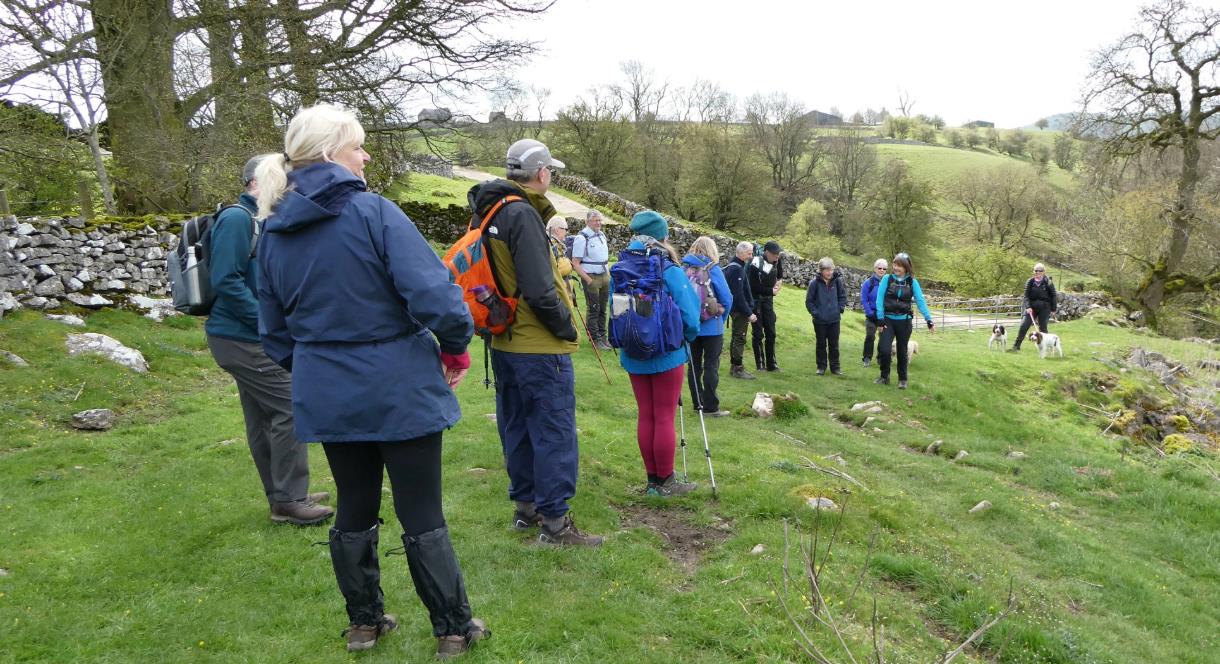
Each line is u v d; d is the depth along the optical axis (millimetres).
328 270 2559
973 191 64250
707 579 4023
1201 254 32281
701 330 8430
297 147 2629
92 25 13406
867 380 12117
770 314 12133
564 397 4047
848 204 69812
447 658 2975
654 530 4719
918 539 5184
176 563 3904
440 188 38156
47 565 3826
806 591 3836
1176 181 31078
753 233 56094
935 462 8266
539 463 4090
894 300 11562
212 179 15062
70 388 7523
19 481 5234
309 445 6184
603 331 11766
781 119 70812
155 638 3195
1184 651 4707
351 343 2596
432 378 2711
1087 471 8875
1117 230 31984
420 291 2523
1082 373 14742
